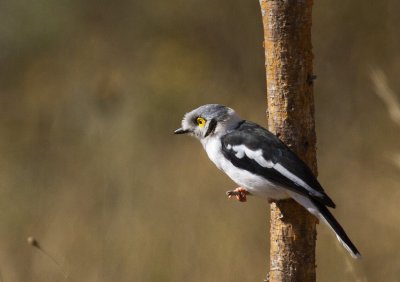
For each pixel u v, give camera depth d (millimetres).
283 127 7734
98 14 22109
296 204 7734
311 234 7789
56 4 21969
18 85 21250
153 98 18750
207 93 19344
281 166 7574
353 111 18328
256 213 13375
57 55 21734
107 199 13695
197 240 12344
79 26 22062
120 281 11516
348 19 20438
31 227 13703
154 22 21734
